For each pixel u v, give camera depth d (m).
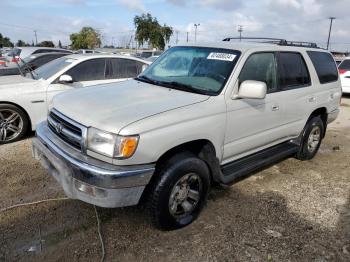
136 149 2.88
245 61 3.91
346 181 4.95
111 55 6.96
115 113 3.06
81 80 6.54
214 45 4.26
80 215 3.65
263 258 3.14
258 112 4.11
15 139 5.90
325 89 5.49
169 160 3.22
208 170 3.56
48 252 3.05
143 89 3.81
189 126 3.23
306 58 5.11
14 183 4.32
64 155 3.06
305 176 5.06
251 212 3.91
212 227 3.57
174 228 3.43
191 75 3.98
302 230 3.60
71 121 3.14
